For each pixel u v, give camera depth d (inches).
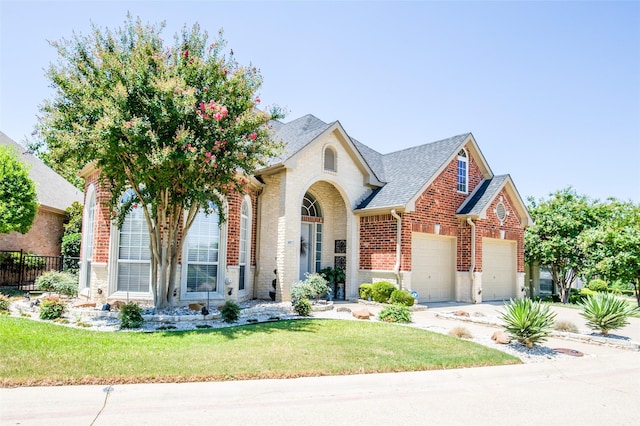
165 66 398.6
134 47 411.5
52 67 395.2
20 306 474.0
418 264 690.8
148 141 374.0
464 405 223.6
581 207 874.8
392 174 765.9
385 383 255.3
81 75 405.4
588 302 444.8
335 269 716.0
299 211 638.5
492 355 326.3
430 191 695.1
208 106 388.5
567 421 204.4
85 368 244.5
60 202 933.8
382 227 673.0
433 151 765.3
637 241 680.4
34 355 263.4
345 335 373.1
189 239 531.5
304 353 301.3
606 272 722.8
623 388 264.1
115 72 391.2
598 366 317.7
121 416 189.5
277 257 625.9
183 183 405.4
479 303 705.6
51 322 392.5
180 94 383.9
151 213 473.1
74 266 824.9
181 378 239.9
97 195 534.0
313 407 211.9
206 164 392.8
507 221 789.2
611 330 456.4
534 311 365.7
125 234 518.3
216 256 554.6
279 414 200.1
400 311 482.6
